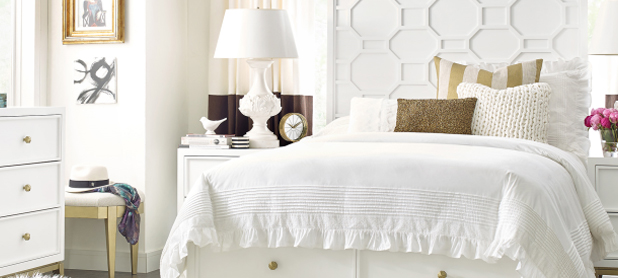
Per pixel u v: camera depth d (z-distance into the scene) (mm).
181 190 3379
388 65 3600
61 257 2723
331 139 2523
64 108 2713
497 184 1686
